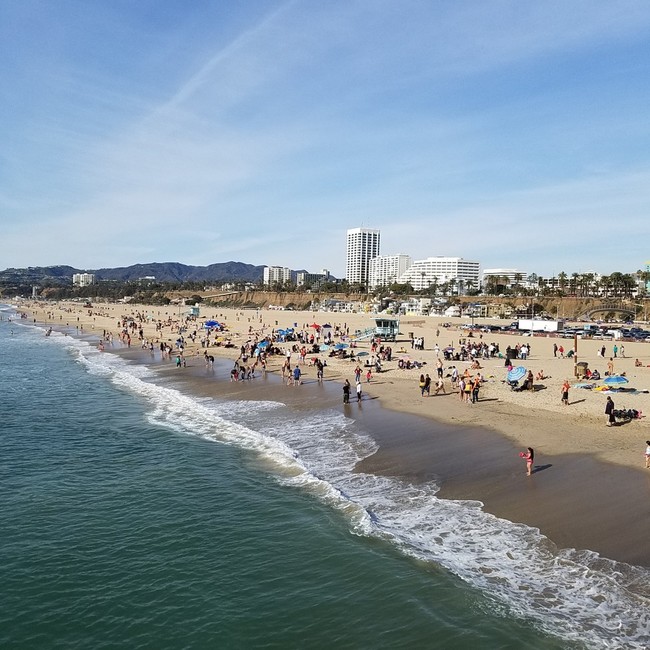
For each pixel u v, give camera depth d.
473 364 49.09
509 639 12.83
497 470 22.88
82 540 19.06
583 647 12.45
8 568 17.20
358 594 15.07
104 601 15.39
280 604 14.91
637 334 79.19
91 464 27.14
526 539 17.02
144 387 47.84
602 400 34.47
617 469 22.19
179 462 26.97
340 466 24.61
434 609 14.15
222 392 43.62
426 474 22.97
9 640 13.75
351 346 67.19
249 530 19.30
